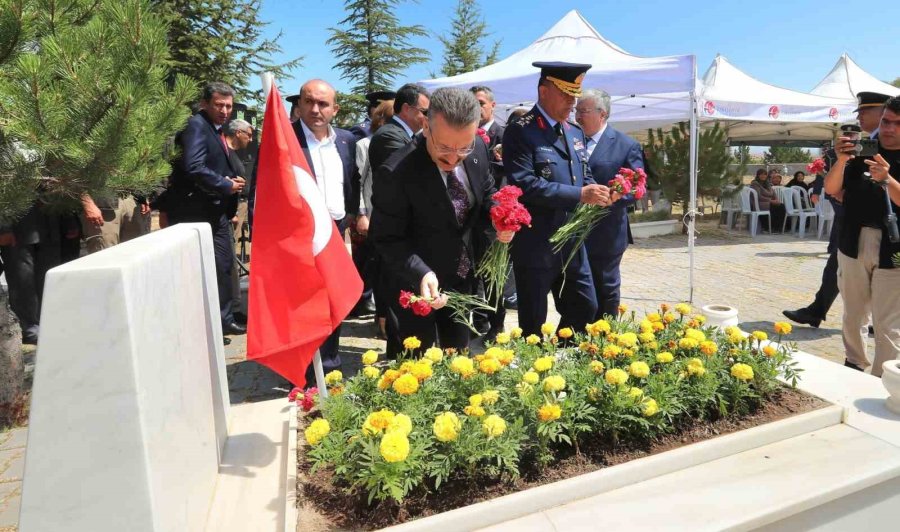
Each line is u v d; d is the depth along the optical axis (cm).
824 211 1144
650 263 909
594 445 194
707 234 1261
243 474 192
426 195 235
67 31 299
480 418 178
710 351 225
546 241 310
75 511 115
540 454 181
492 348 220
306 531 154
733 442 196
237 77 1552
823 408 220
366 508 162
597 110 364
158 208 482
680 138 1283
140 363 118
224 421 216
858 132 344
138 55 308
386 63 2175
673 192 1307
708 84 1006
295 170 200
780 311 600
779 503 166
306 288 197
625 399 192
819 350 475
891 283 337
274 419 237
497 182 414
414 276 236
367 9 2148
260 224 197
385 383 206
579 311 336
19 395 343
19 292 474
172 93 345
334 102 394
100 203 468
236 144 579
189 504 149
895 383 221
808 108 915
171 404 139
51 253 487
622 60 668
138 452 116
